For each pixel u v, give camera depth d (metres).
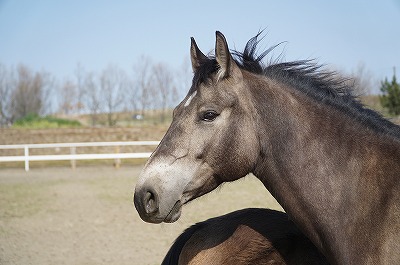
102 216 9.87
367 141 2.91
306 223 2.88
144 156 17.89
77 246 7.79
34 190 13.02
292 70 3.15
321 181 2.85
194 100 2.91
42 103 40.44
